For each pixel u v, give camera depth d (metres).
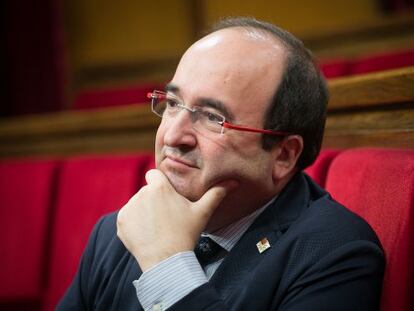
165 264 2.05
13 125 4.68
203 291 1.99
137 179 3.73
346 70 6.03
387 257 2.30
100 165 3.90
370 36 7.39
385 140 2.82
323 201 2.33
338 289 2.02
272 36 2.23
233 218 2.31
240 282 2.18
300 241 2.15
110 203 3.78
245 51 2.15
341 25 7.89
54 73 8.54
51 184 4.12
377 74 2.82
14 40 8.35
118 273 2.46
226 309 1.97
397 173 2.39
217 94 2.12
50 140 4.56
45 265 4.10
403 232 2.27
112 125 4.25
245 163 2.16
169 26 8.63
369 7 7.98
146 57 8.66
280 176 2.28
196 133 2.14
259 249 2.24
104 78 8.85
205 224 2.15
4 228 4.20
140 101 7.61
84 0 8.84
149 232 2.12
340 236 2.13
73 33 8.81
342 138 3.10
